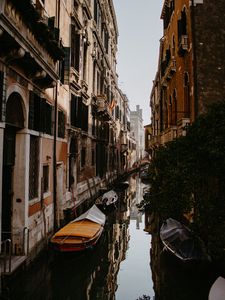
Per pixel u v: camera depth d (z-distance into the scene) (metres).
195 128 9.14
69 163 16.23
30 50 8.11
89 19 20.00
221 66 12.88
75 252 10.27
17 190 8.88
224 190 8.45
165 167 10.47
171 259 10.43
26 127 9.05
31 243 9.38
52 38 9.48
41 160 10.59
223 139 7.88
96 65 23.30
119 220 22.02
